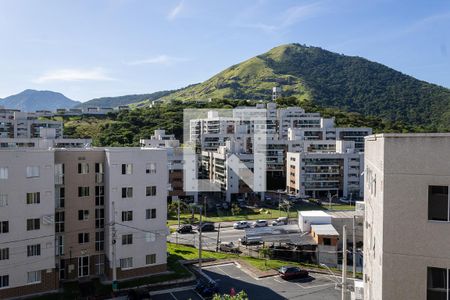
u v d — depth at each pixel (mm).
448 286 15039
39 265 44938
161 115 184250
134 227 50188
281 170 140625
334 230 66125
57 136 161000
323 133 159625
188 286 49344
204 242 74812
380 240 16656
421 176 15344
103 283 48156
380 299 16406
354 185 131250
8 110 188500
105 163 50125
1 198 42750
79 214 49250
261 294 47250
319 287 49844
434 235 15156
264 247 67688
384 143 15930
